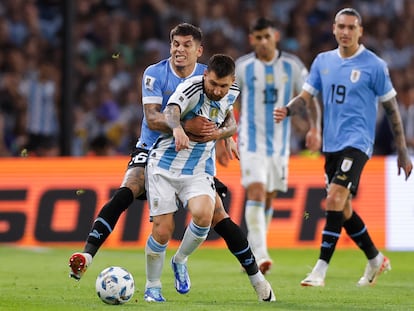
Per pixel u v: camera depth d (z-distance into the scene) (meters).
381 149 55.28
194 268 37.22
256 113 37.28
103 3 66.56
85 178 47.31
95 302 25.16
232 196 47.00
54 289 28.88
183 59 25.95
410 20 71.06
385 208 47.72
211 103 24.97
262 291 25.56
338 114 31.44
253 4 70.56
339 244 47.34
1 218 46.91
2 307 24.08
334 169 31.77
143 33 65.69
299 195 47.25
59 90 60.75
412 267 38.62
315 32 68.75
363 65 31.31
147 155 26.53
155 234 25.17
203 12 67.38
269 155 37.34
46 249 45.06
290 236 46.91
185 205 25.09
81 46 63.88
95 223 25.72
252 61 37.41
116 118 59.84
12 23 63.88
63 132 47.94
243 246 25.22
